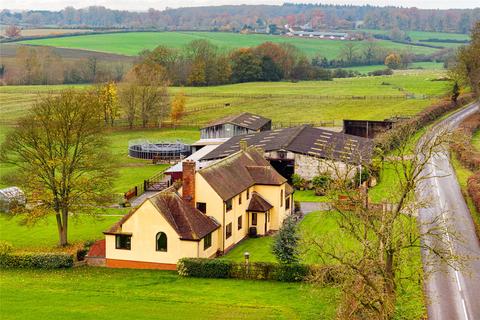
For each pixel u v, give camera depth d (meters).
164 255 77.88
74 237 94.00
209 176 84.88
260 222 93.06
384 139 106.81
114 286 71.25
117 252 79.62
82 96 107.31
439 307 62.75
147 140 172.88
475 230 87.56
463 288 67.81
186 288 70.06
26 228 99.19
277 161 121.69
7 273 77.62
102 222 101.00
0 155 94.44
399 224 66.06
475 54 189.88
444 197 104.31
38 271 78.44
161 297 66.81
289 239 72.25
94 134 90.94
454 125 165.12
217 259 75.00
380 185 112.81
